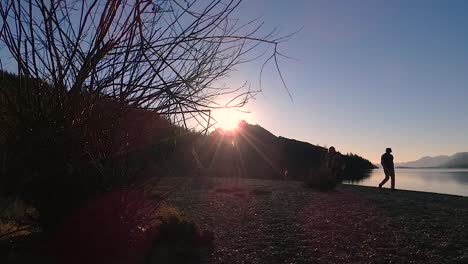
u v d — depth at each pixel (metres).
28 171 5.14
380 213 10.92
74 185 5.37
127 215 5.92
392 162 19.33
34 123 5.00
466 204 13.33
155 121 5.47
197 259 6.63
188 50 4.89
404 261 6.77
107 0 4.62
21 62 4.80
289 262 6.77
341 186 20.50
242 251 7.29
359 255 7.10
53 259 5.43
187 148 5.93
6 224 5.80
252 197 14.58
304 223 9.65
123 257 5.77
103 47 4.72
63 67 4.88
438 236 8.27
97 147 5.35
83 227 5.53
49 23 4.66
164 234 6.82
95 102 5.03
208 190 15.74
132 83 4.96
